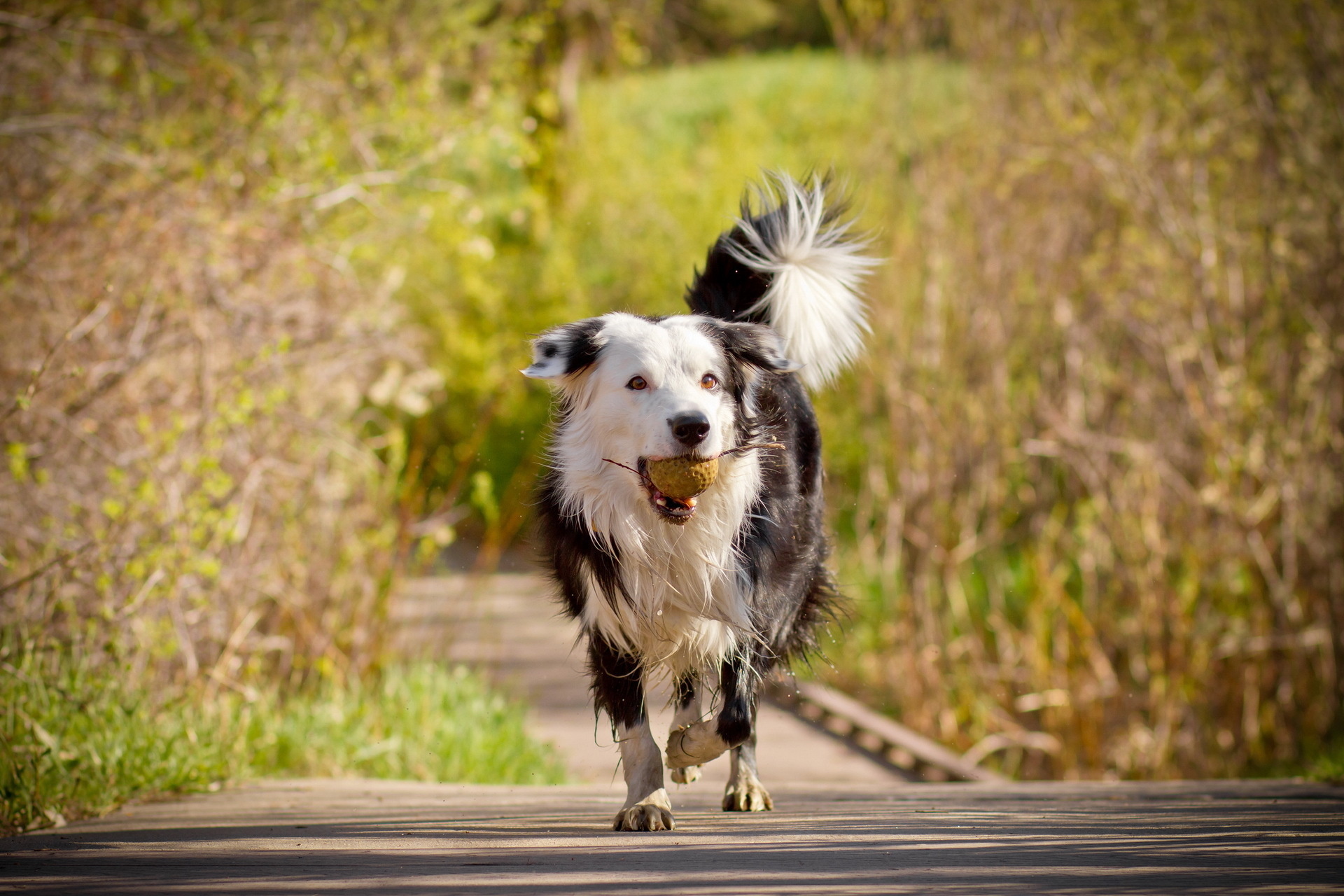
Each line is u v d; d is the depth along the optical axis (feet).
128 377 28.73
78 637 24.03
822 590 21.79
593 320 18.56
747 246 22.61
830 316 22.76
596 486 18.21
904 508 46.42
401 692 31.86
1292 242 39.50
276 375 30.63
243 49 34.71
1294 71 40.16
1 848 15.17
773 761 37.55
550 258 72.18
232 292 30.86
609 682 18.26
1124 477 42.14
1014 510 48.91
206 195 31.17
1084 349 44.39
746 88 98.37
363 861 13.82
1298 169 39.42
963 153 48.73
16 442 26.50
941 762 36.42
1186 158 41.27
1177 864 13.02
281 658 33.14
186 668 27.71
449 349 68.03
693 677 19.13
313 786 23.73
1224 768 37.63
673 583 18.19
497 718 33.04
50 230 29.76
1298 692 37.99
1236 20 41.14
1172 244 38.83
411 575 37.83
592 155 78.74
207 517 26.17
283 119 32.30
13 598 25.32
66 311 28.66
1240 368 38.01
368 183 32.76
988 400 45.60
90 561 24.82
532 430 72.69
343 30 34.99
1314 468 38.24
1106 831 15.43
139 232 29.50
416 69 35.60
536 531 19.89
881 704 45.16
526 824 17.12
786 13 113.50
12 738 20.67
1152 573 38.42
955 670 43.24
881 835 15.28
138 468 27.81
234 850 14.69
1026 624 44.14
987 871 12.73
